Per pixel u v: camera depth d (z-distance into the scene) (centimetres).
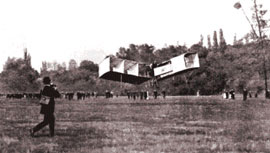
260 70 6644
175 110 2995
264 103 4244
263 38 5866
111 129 1535
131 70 6681
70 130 1501
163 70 6888
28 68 17425
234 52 12456
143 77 6838
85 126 1678
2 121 2003
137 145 1068
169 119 2070
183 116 2297
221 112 2630
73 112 2834
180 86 11588
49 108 1280
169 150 973
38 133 1400
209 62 12169
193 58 6838
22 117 2336
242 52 11425
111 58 6494
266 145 1052
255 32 5731
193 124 1742
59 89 17425
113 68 6525
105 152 946
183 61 6812
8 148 1020
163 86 11925
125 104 4478
